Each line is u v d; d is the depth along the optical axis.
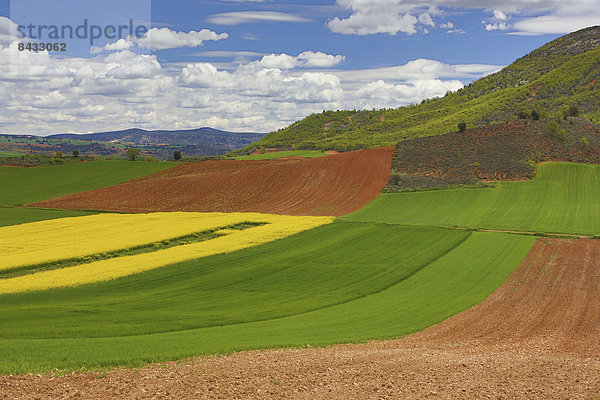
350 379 16.34
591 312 30.52
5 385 13.99
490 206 74.62
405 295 34.47
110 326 24.25
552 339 24.98
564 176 87.88
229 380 15.54
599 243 50.28
